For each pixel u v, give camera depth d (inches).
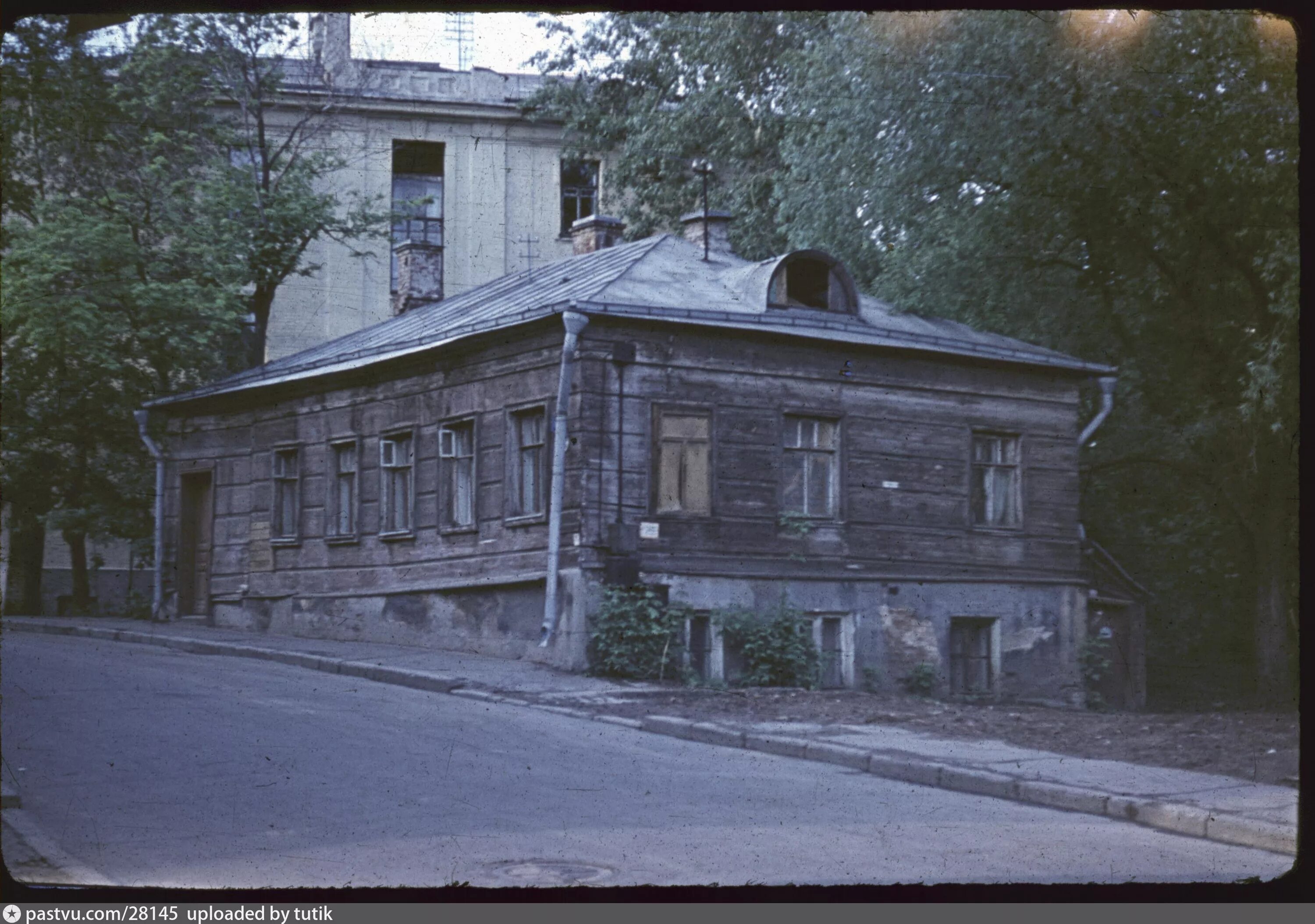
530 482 808.9
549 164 1519.4
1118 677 947.3
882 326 893.2
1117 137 913.5
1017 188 959.6
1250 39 836.6
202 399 1058.1
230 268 1139.3
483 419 839.1
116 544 1378.0
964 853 331.6
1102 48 881.5
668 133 1298.0
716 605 778.8
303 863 303.3
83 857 303.3
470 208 1499.8
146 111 1170.0
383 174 1470.2
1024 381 918.4
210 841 323.6
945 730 540.1
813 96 1049.5
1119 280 1008.9
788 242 1263.5
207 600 1060.5
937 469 875.4
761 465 810.2
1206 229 933.8
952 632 875.4
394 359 903.1
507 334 823.7
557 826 351.3
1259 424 892.6
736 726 541.0
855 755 478.0
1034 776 430.0
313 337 1473.9
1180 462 1013.2
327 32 1389.0
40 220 1071.0
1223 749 483.2
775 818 373.4
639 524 766.5
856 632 828.6
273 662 806.5
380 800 378.6
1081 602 920.3
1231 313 975.0
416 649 837.2
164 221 1153.4
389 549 905.5
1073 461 934.4
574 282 875.4
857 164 1004.6
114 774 405.1
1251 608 1015.0
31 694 573.9
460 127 1493.6
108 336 1082.1
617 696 639.8
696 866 308.3
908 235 991.0
